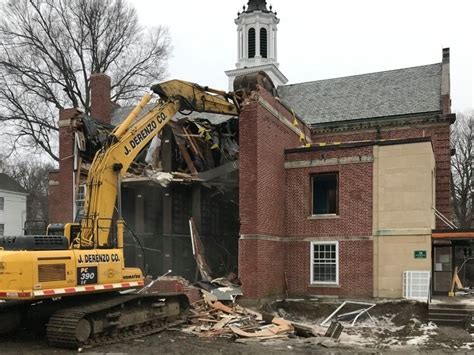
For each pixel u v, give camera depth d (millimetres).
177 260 22734
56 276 12570
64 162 24688
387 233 21469
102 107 35000
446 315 17609
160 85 17828
